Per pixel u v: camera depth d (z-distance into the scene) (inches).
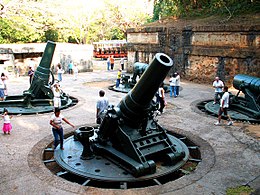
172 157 237.0
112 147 248.7
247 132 331.0
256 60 561.6
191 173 226.4
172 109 435.8
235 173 227.5
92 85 649.0
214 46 640.4
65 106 434.0
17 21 960.3
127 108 236.7
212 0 788.0
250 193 197.8
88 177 214.8
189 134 320.5
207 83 670.5
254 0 685.3
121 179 211.9
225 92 354.3
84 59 889.5
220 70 635.5
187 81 711.7
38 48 779.4
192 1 852.0
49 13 1019.3
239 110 411.8
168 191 199.8
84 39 1429.6
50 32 1186.6
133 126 245.1
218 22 667.4
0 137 304.7
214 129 341.1
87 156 244.5
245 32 572.7
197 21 743.7
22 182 210.7
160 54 216.1
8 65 732.7
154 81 216.4
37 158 252.2
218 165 242.1
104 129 246.5
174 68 749.3
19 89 587.5
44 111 408.2
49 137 304.2
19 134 315.0
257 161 251.0
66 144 277.4
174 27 732.0
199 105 466.3
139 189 201.9
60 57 829.2
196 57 687.1
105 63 1187.3
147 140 241.9
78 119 375.9
